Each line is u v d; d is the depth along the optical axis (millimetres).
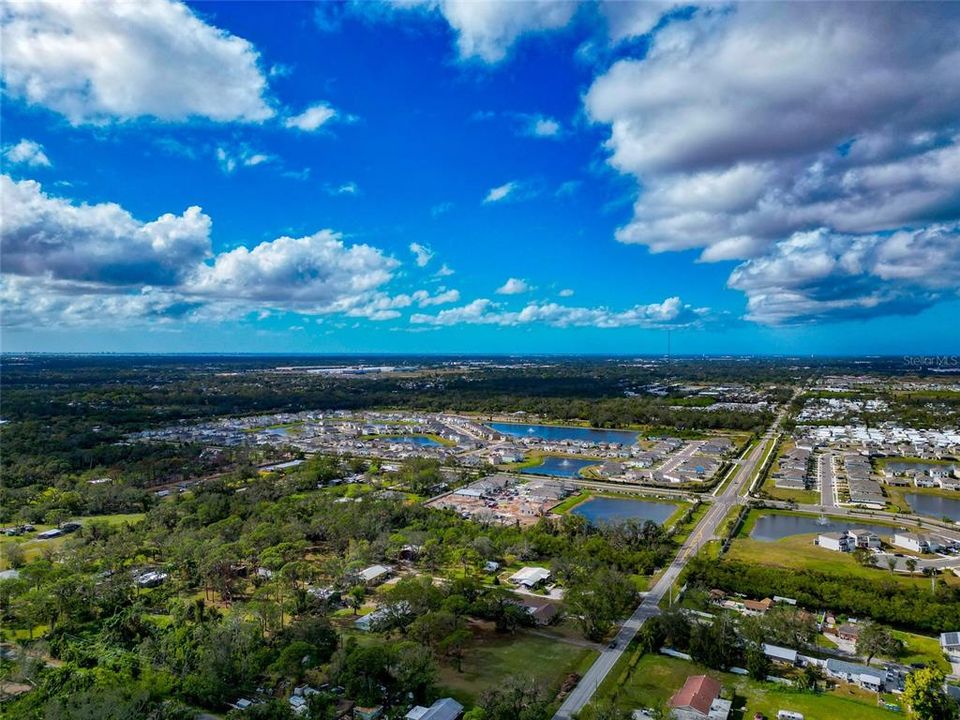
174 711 123188
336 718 123250
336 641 150125
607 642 156750
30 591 175625
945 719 119750
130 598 179500
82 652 146500
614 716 116125
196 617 164375
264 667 140000
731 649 145875
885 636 149750
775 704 129375
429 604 162875
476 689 134000
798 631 152625
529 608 172875
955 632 156750
